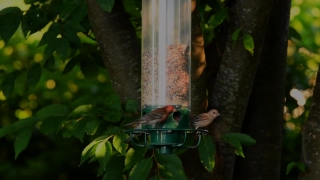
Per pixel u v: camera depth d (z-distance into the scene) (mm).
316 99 11172
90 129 9555
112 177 10000
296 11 19281
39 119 10078
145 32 10266
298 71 18266
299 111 17531
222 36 11445
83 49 12812
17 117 19734
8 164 19641
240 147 9500
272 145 11359
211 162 9422
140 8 12445
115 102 9836
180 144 9422
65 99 19547
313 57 18734
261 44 10281
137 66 10789
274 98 11391
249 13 10117
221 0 11734
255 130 11375
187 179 9508
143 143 9766
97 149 9461
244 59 10273
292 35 13352
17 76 12320
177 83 10141
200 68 10453
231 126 10500
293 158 16281
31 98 19719
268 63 11398
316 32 19156
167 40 10172
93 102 10172
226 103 10453
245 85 10398
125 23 10898
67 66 12766
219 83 10516
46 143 19750
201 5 10383
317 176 11086
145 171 9281
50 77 19469
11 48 19844
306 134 11227
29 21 11672
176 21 10180
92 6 10766
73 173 19625
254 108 11391
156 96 10148
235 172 11375
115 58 10797
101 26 10805
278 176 11430
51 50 11086
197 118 9977
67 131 9641
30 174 19547
